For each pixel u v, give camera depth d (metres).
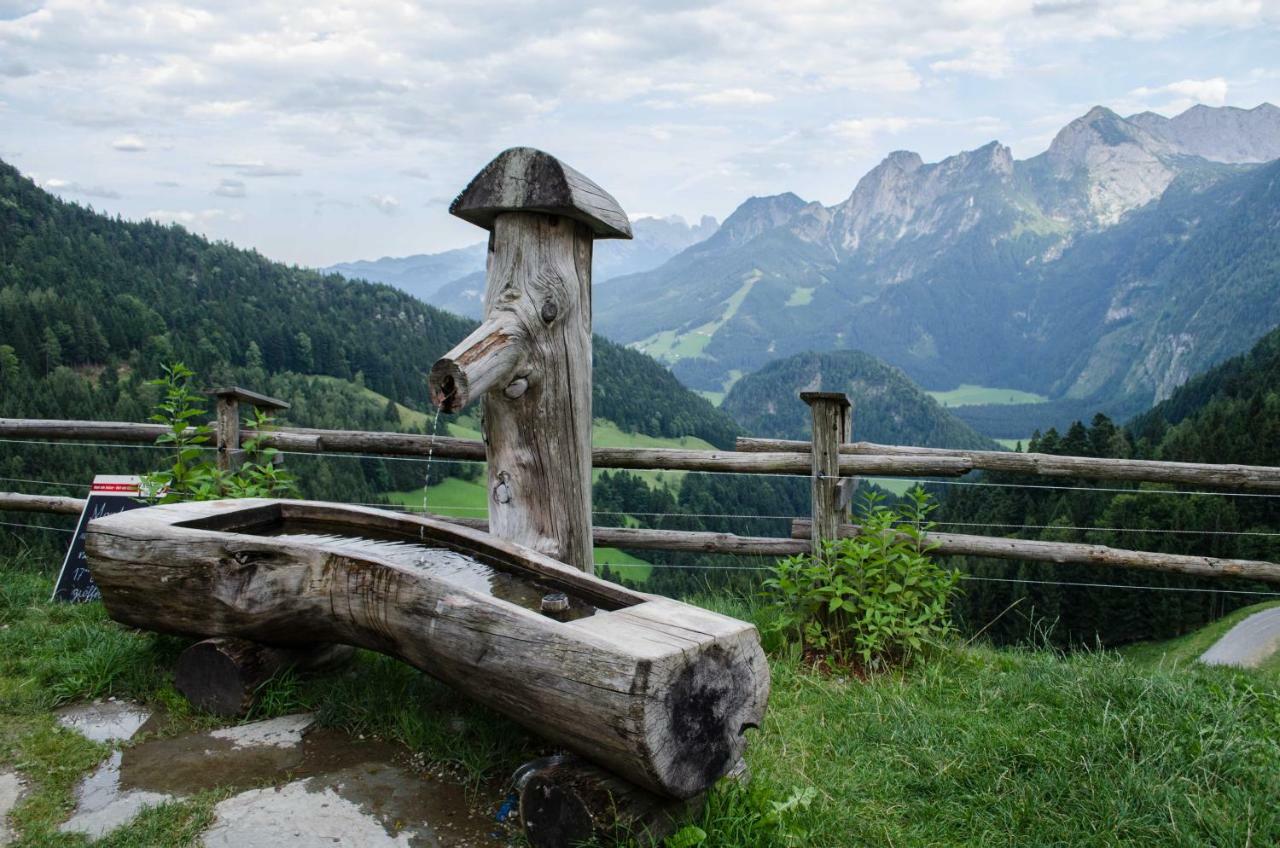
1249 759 3.09
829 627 4.38
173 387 5.39
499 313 3.26
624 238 3.78
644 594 2.83
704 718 2.31
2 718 3.22
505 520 3.48
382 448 5.63
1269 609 20.42
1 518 22.91
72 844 2.37
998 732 3.28
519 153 3.21
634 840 2.27
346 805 2.61
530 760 2.84
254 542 3.23
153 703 3.40
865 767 3.11
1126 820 2.68
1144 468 4.77
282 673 3.41
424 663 2.86
